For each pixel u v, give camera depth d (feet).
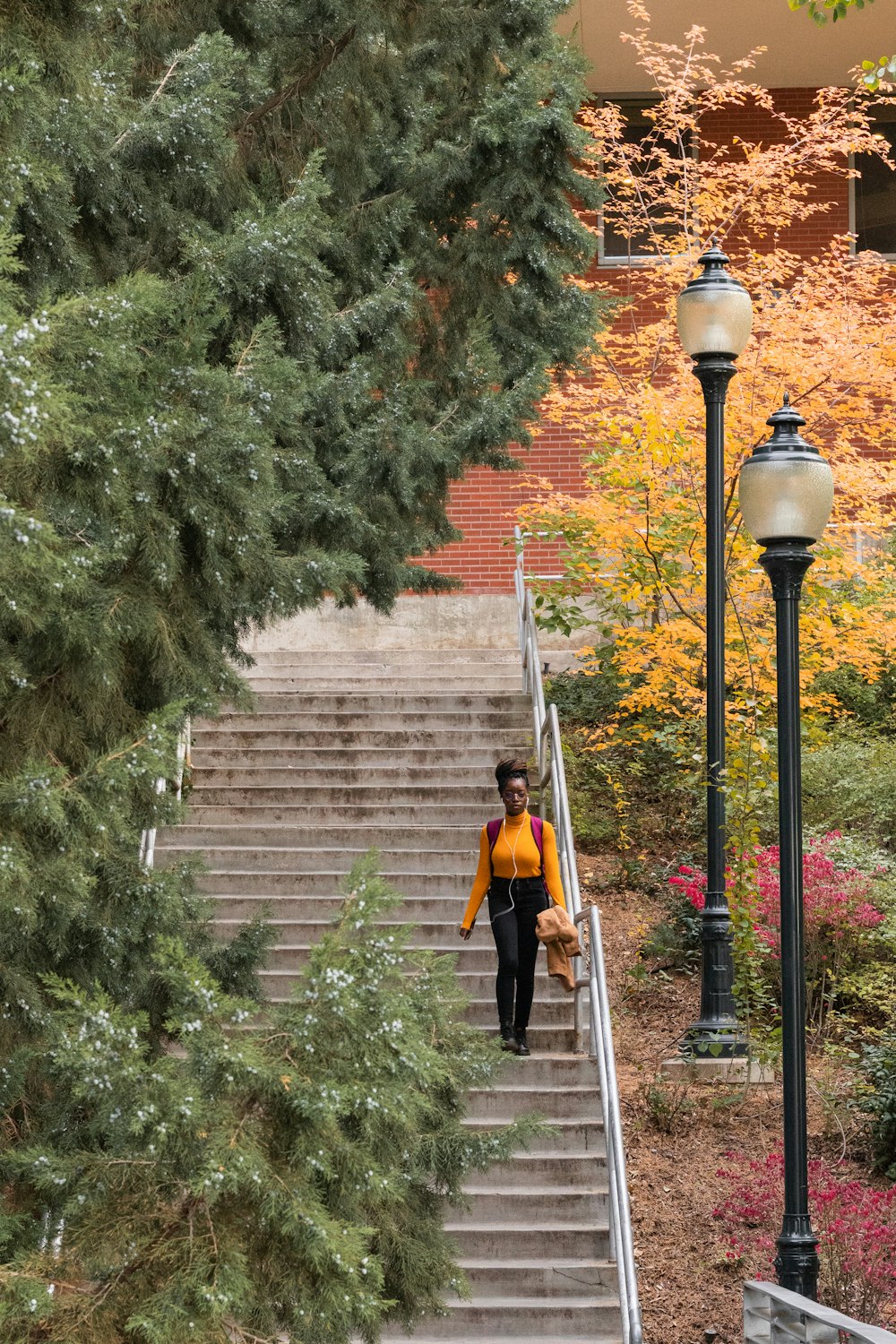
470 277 55.36
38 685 27.04
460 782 67.62
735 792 56.90
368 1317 23.06
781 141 100.12
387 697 74.49
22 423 19.98
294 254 36.35
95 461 24.77
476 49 54.03
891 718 75.51
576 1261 40.88
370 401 47.62
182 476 26.63
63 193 30.68
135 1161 23.13
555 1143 44.98
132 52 41.42
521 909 46.88
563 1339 38.32
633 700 69.46
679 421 66.03
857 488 67.36
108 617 25.91
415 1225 30.94
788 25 92.43
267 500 28.94
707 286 53.78
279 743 70.90
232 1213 22.88
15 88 25.23
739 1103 48.83
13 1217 23.95
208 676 29.73
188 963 23.73
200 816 64.39
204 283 29.45
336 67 51.67
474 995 52.65
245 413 28.22
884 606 66.23
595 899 64.18
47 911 26.48
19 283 30.35
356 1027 23.20
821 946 56.03
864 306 87.81
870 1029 53.42
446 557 97.55
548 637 87.61
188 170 37.45
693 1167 45.42
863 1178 45.01
